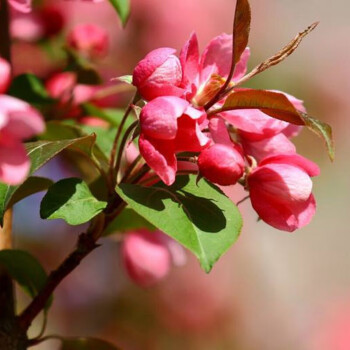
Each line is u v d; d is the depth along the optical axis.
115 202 0.88
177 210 0.84
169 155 0.84
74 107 1.01
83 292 1.39
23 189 0.90
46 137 0.99
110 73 1.09
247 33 0.85
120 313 1.40
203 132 0.86
